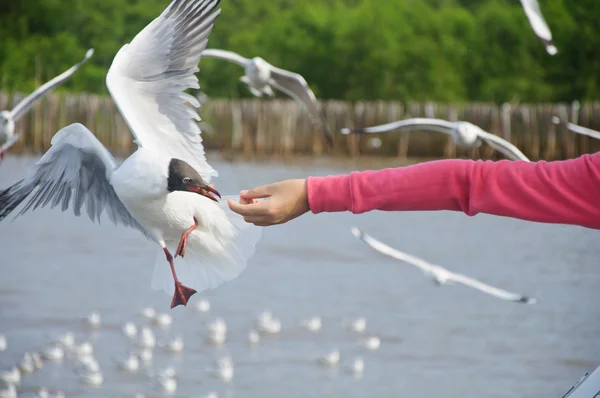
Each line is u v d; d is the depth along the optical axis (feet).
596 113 119.34
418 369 36.65
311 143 123.34
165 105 15.92
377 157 123.44
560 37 167.94
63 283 50.47
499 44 168.96
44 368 36.04
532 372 36.45
